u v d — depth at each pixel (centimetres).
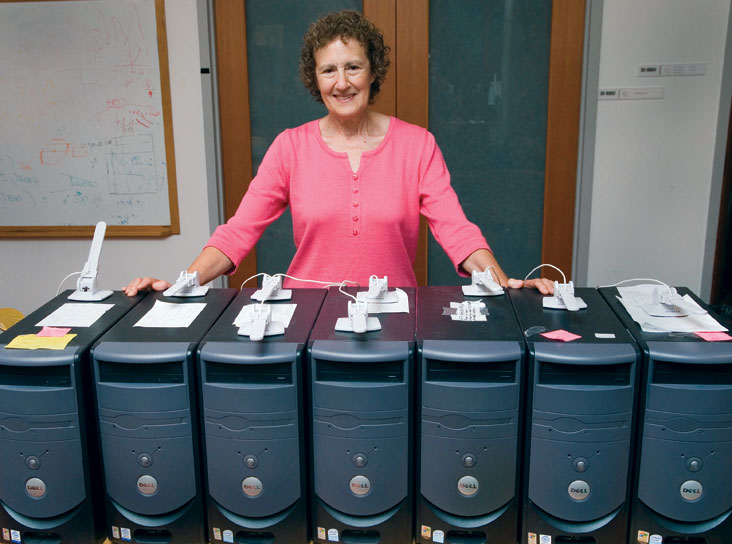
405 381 105
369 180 162
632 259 292
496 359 103
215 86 289
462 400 104
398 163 163
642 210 287
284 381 106
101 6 282
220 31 284
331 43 152
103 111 292
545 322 115
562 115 281
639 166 283
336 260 167
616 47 272
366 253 165
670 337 107
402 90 284
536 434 106
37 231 305
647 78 273
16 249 311
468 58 281
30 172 301
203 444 111
